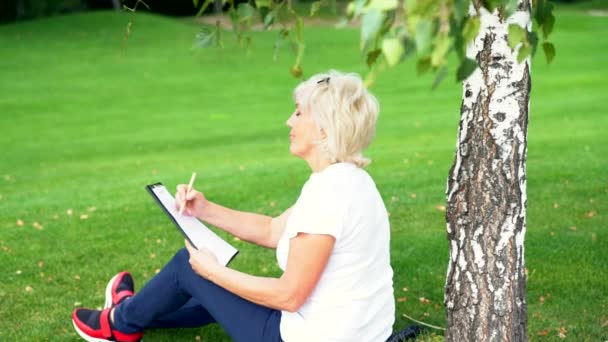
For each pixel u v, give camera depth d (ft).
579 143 40.37
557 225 24.68
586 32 126.62
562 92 65.77
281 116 63.72
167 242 24.80
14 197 34.09
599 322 16.93
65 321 18.08
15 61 103.04
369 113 11.64
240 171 37.29
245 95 78.74
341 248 11.56
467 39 7.53
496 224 12.94
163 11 174.50
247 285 11.85
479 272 13.15
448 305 13.70
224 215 14.37
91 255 23.58
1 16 153.99
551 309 17.75
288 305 11.60
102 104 74.84
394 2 6.79
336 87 11.60
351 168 11.76
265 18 10.62
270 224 14.52
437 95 70.08
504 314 13.16
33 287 20.65
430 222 25.72
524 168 13.00
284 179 34.40
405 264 21.35
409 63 93.56
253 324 12.45
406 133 49.03
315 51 110.22
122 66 100.01
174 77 91.66
